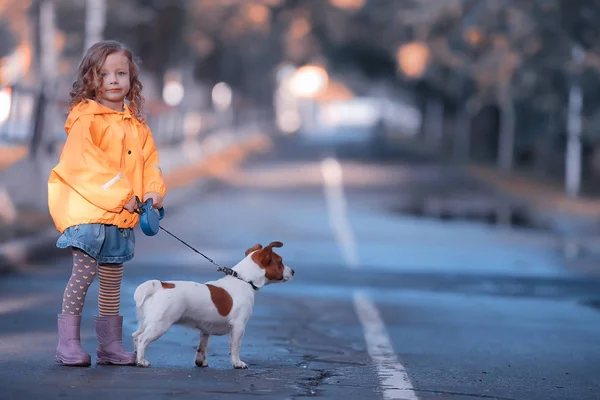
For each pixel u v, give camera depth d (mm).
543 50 31766
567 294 13516
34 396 5957
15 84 21047
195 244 18859
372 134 98625
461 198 32375
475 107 40281
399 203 29969
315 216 25266
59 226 6867
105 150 6934
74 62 38656
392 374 7316
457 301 12508
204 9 48656
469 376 7410
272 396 6219
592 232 22938
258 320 10273
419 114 84562
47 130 19984
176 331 9000
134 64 7133
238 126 73000
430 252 18406
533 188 35250
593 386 7180
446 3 33250
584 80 29969
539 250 19234
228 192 32875
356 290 13266
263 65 92938
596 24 27672
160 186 7141
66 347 7000
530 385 7117
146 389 6223
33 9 20938
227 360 7602
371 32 67938
